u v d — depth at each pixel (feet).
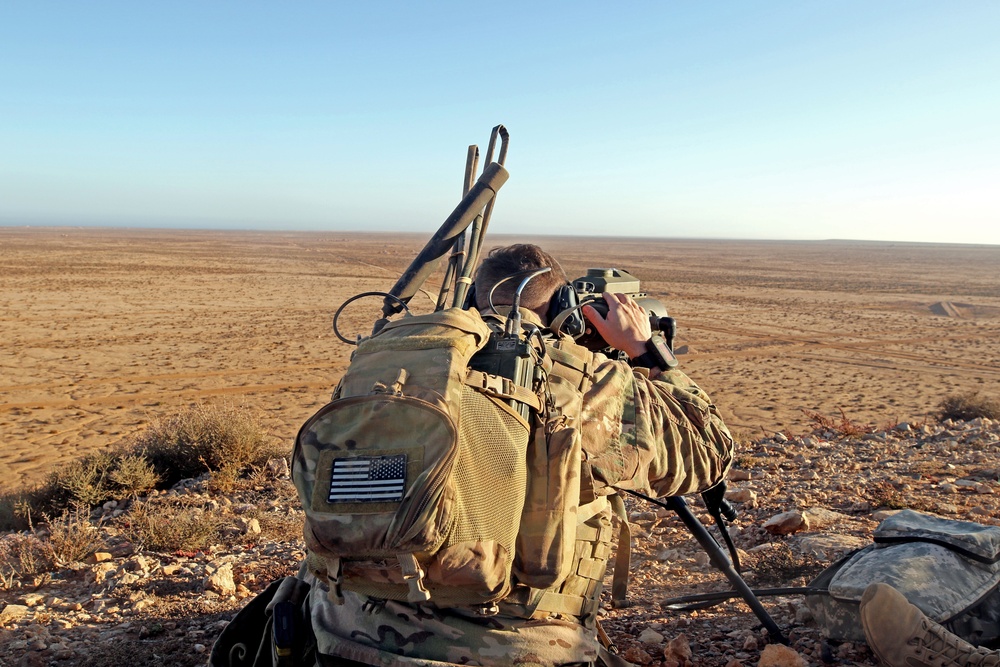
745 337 77.77
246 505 20.18
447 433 5.43
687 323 88.89
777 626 10.46
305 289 123.85
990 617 9.37
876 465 22.53
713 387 50.16
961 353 69.10
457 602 5.86
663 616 11.96
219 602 13.20
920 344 75.00
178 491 22.53
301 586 7.29
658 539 16.22
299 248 332.39
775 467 22.86
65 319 78.95
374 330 7.12
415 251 317.42
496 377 6.08
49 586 14.48
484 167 8.02
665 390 7.44
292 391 46.37
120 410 40.78
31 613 12.85
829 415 41.39
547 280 7.75
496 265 7.86
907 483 19.85
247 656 7.62
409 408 5.57
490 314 7.32
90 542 16.55
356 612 6.36
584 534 6.79
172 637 11.75
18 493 22.94
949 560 9.68
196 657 11.04
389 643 6.12
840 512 17.72
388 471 5.44
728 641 10.87
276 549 16.21
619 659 7.79
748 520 17.35
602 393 6.76
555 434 6.09
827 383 52.44
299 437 5.87
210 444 24.50
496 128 8.05
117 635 11.85
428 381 5.79
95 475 22.61
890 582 9.38
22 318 78.64
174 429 25.63
